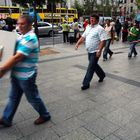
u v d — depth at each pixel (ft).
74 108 13.84
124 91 16.84
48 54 34.22
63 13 121.90
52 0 36.81
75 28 50.67
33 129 11.41
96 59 16.81
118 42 50.08
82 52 35.76
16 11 107.45
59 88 17.66
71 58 30.58
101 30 16.12
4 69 9.39
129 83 18.76
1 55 9.32
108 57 30.94
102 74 18.86
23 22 9.73
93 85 18.21
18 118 12.51
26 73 10.18
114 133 11.01
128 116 12.75
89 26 17.10
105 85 18.20
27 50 9.57
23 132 11.15
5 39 9.47
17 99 11.27
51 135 10.88
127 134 10.92
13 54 9.75
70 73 22.33
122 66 25.31
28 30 9.93
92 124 11.87
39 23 73.97
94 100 15.11
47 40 62.28
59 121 12.19
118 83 18.74
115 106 14.12
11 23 48.78
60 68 24.61
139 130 11.27
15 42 9.74
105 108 13.83
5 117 11.45
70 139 10.54
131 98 15.46
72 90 17.15
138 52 35.45
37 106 11.31
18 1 35.06
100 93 16.42
